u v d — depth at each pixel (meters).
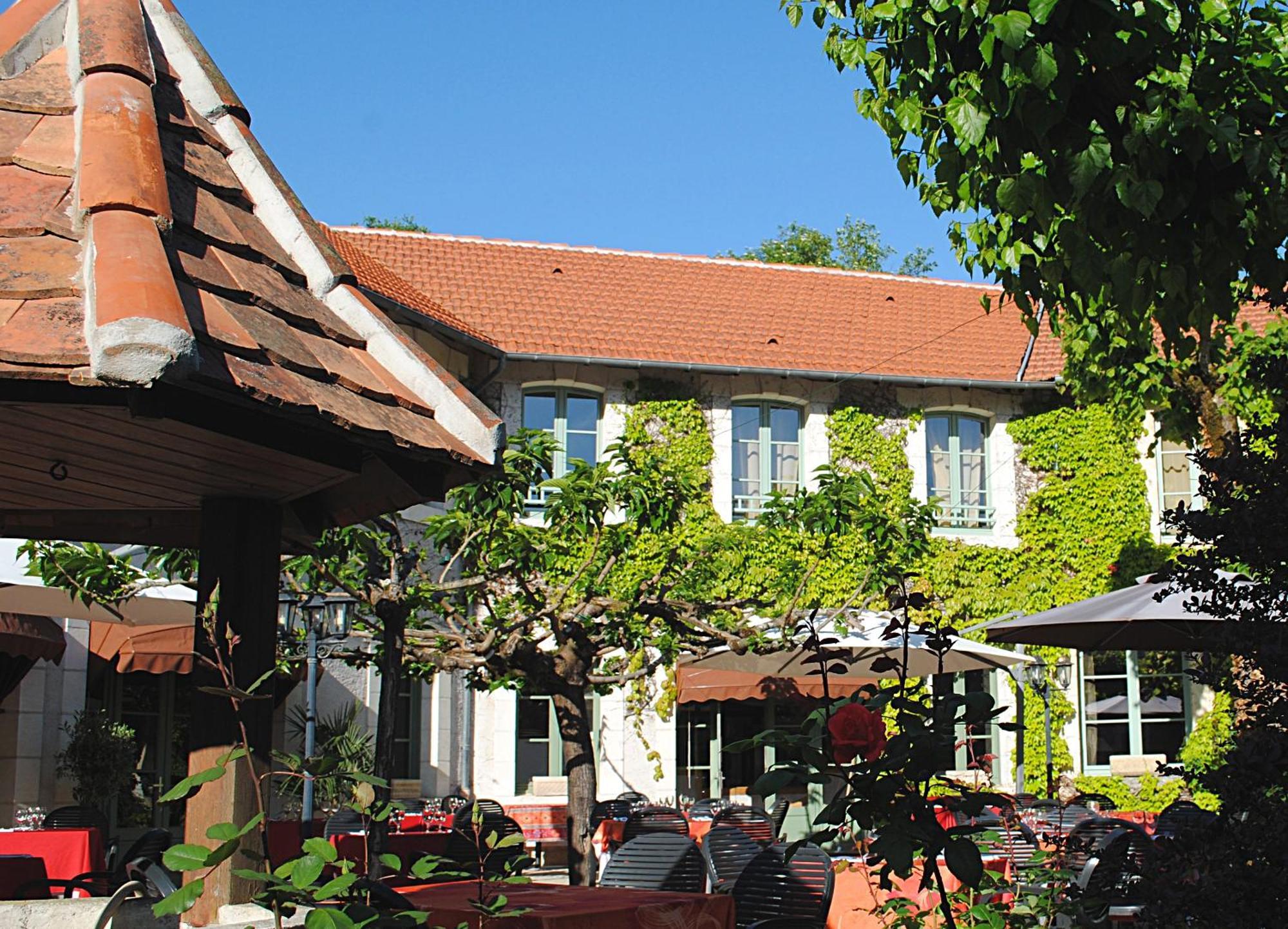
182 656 13.80
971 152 5.96
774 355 22.86
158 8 4.93
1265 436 4.50
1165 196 5.48
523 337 21.77
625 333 22.66
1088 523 22.94
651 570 20.30
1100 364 15.75
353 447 4.20
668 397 21.98
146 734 18.16
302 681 16.88
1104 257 6.30
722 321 23.91
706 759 21.38
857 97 7.06
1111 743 22.25
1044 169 5.70
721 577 12.76
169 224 3.65
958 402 23.22
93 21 4.26
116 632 13.82
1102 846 8.43
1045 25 5.13
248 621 4.45
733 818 12.49
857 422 22.73
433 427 4.16
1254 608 4.30
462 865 4.22
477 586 10.65
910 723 4.07
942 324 25.17
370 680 19.69
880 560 12.80
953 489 23.14
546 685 11.82
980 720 4.08
